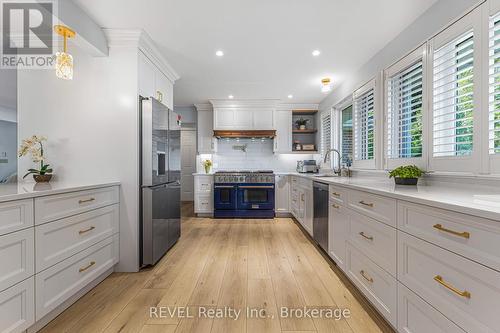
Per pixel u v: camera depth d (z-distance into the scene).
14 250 1.33
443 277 1.10
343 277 2.30
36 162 2.38
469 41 1.63
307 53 2.85
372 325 1.61
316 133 5.41
